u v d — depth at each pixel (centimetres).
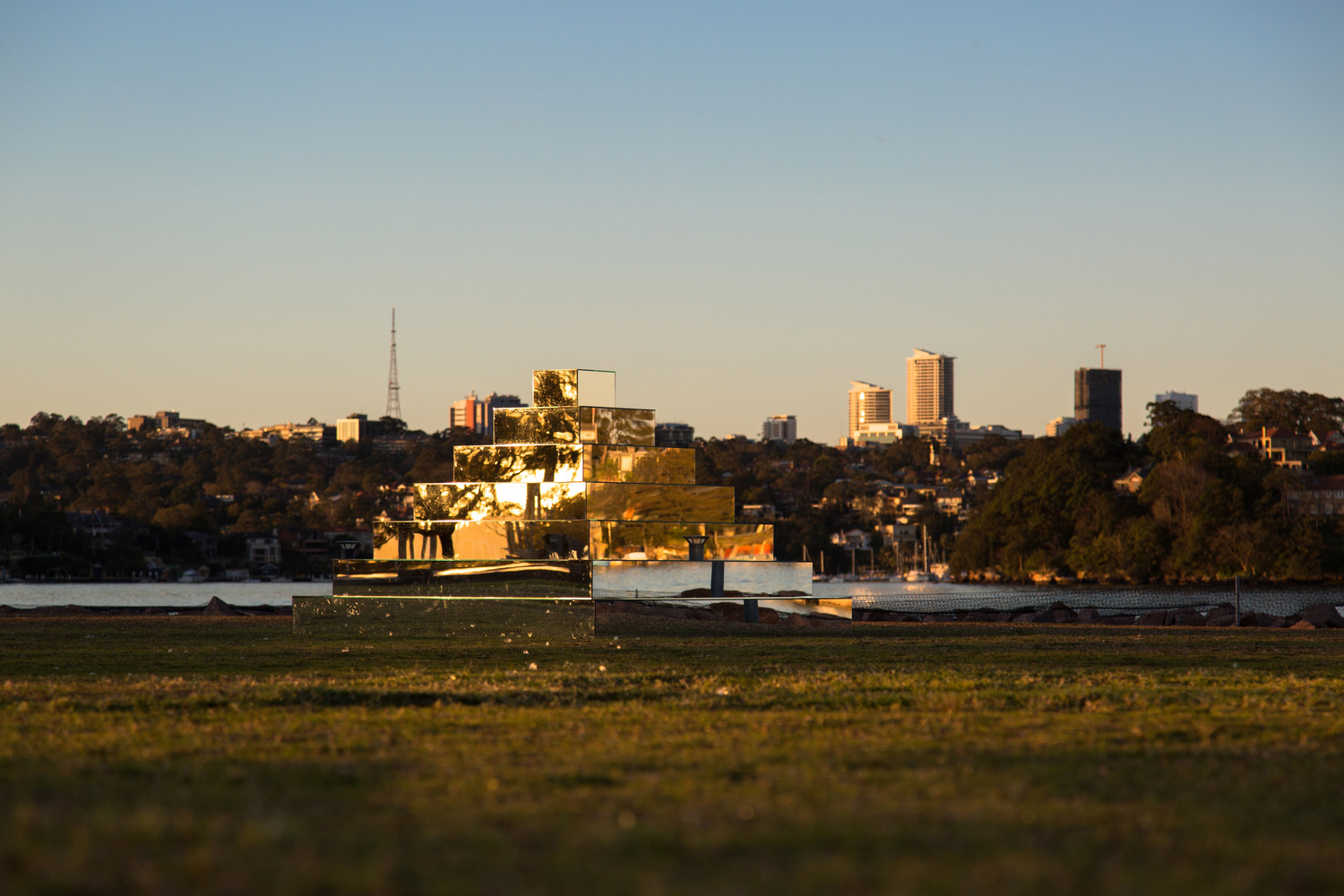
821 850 930
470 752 1359
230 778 1208
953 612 4934
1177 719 1648
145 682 2083
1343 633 3741
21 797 1094
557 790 1148
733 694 1902
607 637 3155
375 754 1349
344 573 3375
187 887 811
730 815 1041
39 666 2452
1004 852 925
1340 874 885
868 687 2028
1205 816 1065
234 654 2747
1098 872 886
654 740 1443
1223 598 10125
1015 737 1485
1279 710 1759
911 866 873
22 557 19050
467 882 832
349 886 812
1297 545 13125
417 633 3253
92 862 866
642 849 927
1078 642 3162
